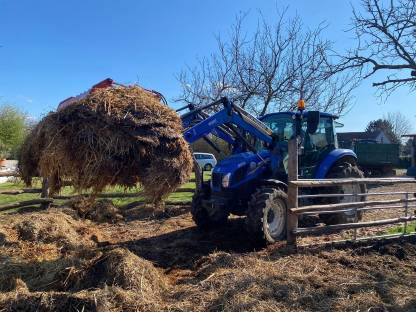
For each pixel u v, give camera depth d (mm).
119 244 6875
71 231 6891
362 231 7367
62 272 4668
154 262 5816
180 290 4504
